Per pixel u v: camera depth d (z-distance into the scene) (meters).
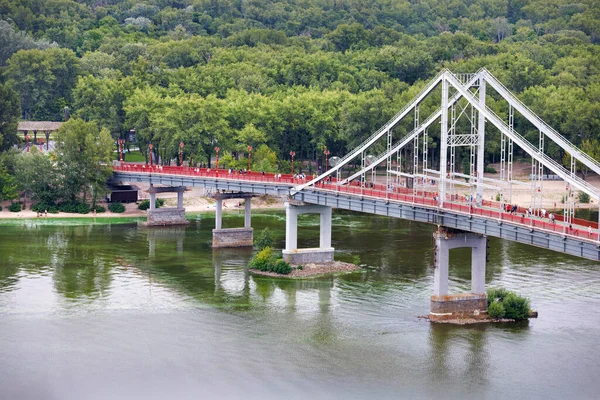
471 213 198.50
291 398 162.38
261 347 186.00
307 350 184.38
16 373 172.88
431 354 182.00
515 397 162.88
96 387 167.00
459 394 164.12
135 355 181.38
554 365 176.25
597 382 168.50
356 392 164.75
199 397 162.75
